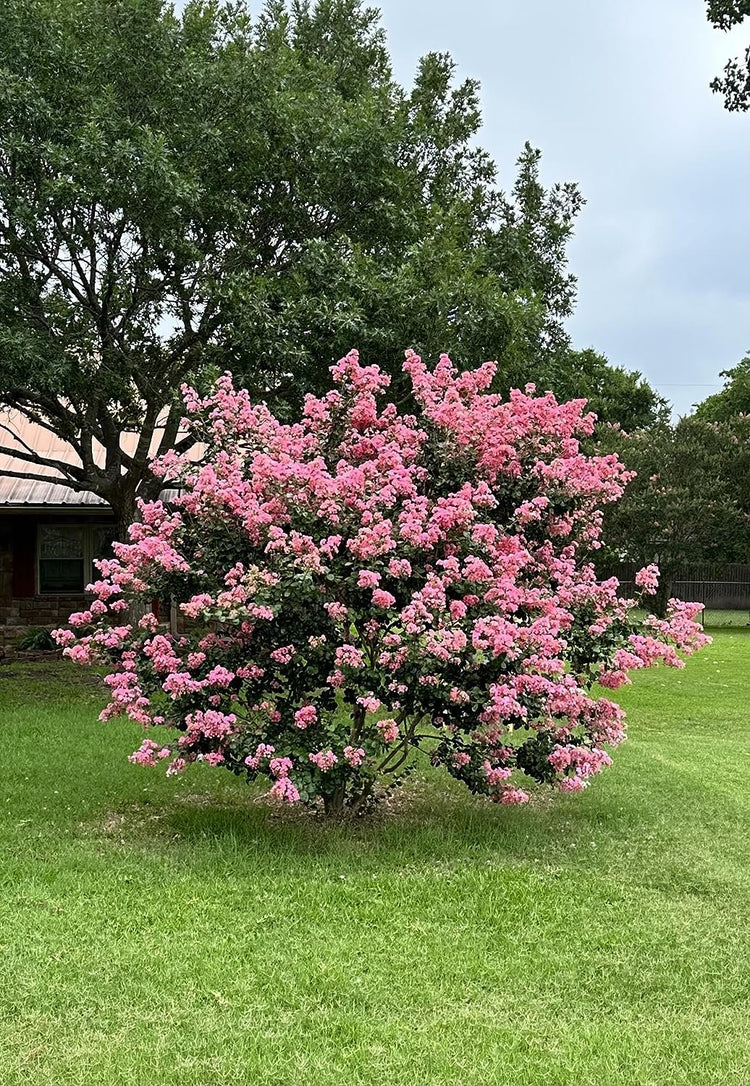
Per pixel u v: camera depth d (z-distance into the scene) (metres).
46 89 10.14
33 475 12.30
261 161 10.98
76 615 5.96
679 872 5.26
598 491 6.46
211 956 3.93
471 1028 3.42
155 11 10.77
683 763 8.45
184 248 10.20
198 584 5.89
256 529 5.64
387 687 5.50
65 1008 3.49
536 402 6.59
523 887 4.89
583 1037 3.40
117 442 12.34
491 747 5.73
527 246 14.09
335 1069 3.13
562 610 5.82
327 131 11.05
